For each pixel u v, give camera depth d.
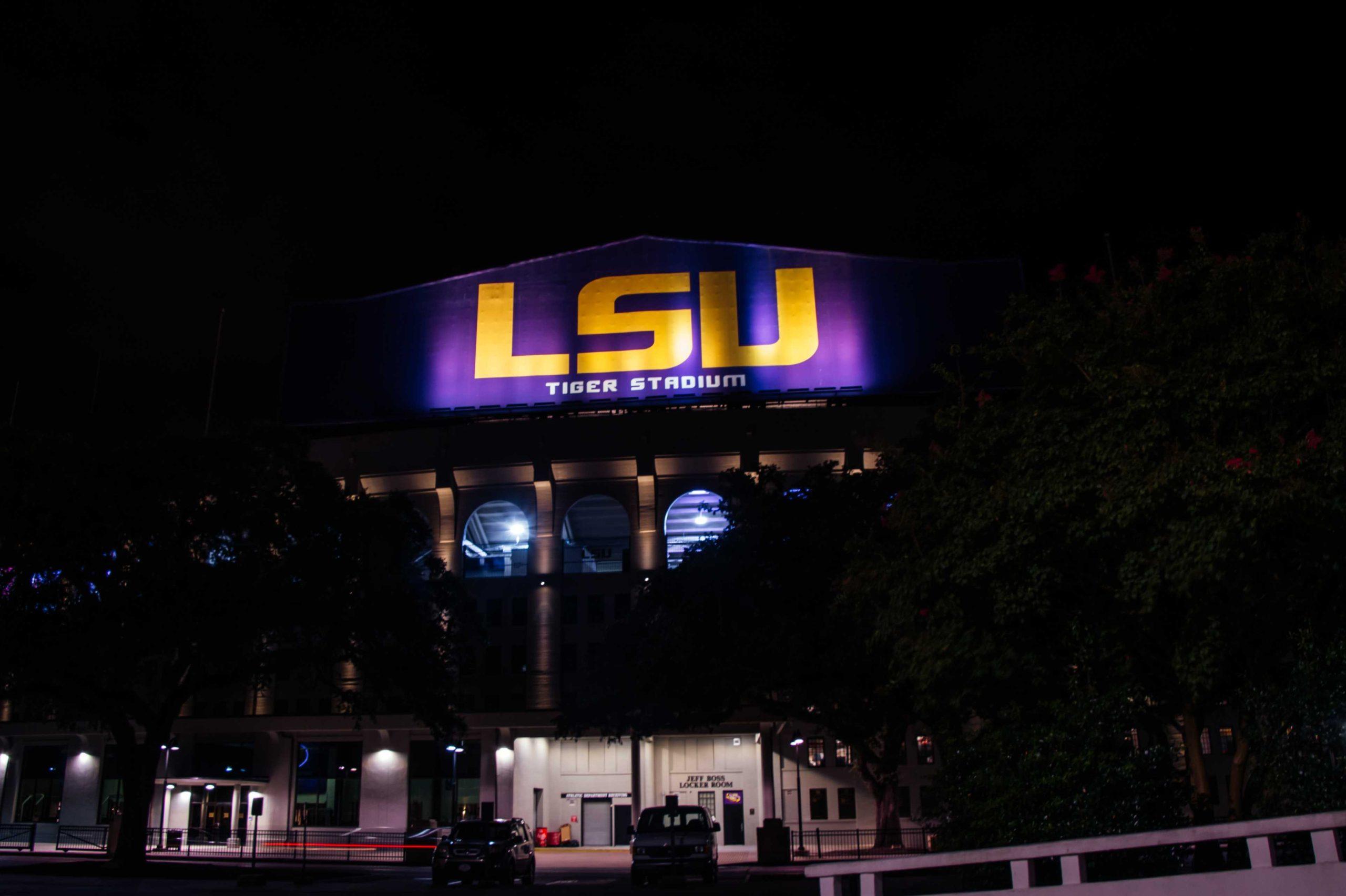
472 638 71.31
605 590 71.81
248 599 34.84
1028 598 18.61
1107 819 14.74
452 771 69.81
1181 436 17.67
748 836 67.94
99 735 72.12
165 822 65.44
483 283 77.38
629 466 72.69
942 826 16.98
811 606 38.34
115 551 33.88
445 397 75.44
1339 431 15.84
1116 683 17.94
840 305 74.31
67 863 36.12
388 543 39.88
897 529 23.34
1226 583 16.59
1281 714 14.09
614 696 53.84
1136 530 17.58
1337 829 8.45
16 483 32.28
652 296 75.56
